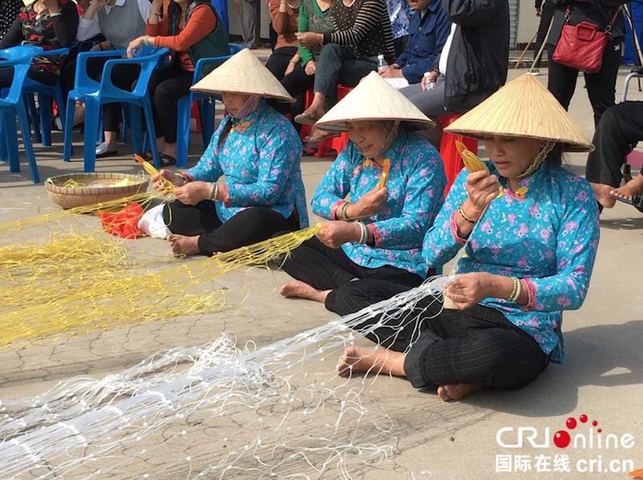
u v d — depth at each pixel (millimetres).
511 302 2902
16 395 2895
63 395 2832
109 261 4355
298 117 6648
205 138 7652
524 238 2848
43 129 7781
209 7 6816
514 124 2678
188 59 6965
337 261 3756
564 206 2812
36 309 3578
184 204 4566
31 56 6312
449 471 2459
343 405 2809
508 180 2896
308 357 3041
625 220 5340
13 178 6453
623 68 13352
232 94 4172
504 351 2754
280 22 7695
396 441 2621
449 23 6230
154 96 6895
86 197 5055
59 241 4566
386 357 3066
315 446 2580
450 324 3031
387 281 3271
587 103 9906
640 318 3711
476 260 2980
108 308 3678
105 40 8039
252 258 3758
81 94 6602
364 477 2420
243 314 3695
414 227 3322
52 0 7426
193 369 2912
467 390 2893
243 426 2697
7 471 2195
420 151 3381
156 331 3482
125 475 2410
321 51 6711
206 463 2475
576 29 5531
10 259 4316
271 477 2408
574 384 3039
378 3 6730
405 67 6441
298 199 4406
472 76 5336
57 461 2477
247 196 4172
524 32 16172
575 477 2449
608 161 4922
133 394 2838
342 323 2871
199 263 3844
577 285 2748
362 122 3338
